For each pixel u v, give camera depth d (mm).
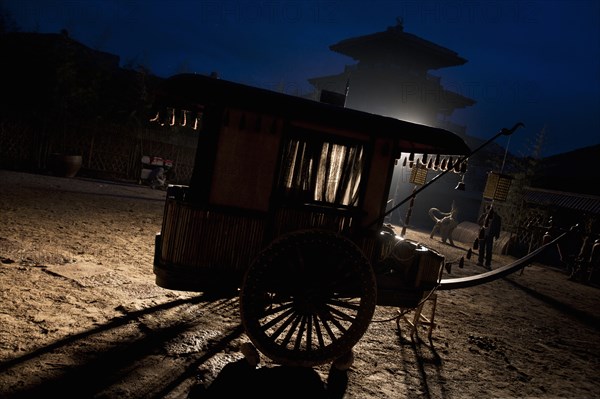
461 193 27547
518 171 25328
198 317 5273
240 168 4059
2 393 3102
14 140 17156
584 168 22125
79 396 3248
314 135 4309
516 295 10570
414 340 5977
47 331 4191
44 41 20766
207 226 3969
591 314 9953
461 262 6035
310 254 4035
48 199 11766
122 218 11094
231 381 3902
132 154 20422
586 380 5617
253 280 3789
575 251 18828
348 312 6621
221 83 3900
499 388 4887
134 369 3801
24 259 6242
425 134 4305
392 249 4938
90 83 21578
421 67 32406
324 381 4281
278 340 5047
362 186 4375
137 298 5547
